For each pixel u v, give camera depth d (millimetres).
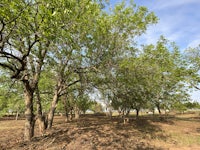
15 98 14383
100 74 12742
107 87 14047
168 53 18422
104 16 12258
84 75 13305
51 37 6465
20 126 25484
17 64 10125
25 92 11734
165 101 25203
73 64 12289
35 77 11617
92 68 12359
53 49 10086
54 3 5805
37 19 6270
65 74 13039
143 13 12461
